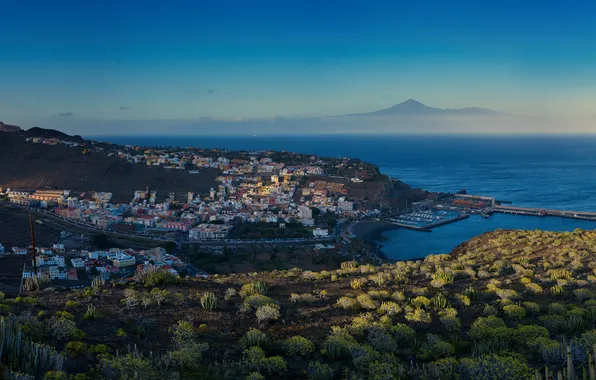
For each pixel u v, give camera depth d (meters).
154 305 46.03
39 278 55.09
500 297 50.12
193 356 32.59
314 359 36.41
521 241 88.94
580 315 41.69
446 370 33.28
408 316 43.75
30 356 27.83
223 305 47.66
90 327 37.59
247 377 30.44
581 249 75.94
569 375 28.09
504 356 34.88
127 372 29.20
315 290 56.28
